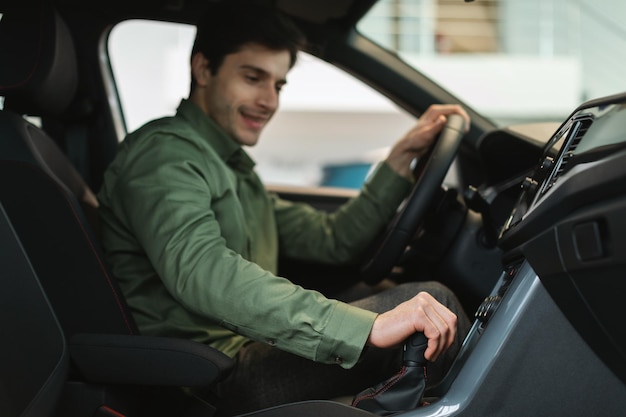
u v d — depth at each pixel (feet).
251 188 6.02
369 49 7.02
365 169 25.26
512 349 3.61
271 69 5.51
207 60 5.54
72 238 4.43
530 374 3.61
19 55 4.91
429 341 3.89
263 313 4.17
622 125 3.20
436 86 7.11
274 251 6.14
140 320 4.88
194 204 4.59
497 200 5.26
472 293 5.64
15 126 4.55
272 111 5.66
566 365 3.58
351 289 6.50
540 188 3.82
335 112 26.71
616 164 3.10
